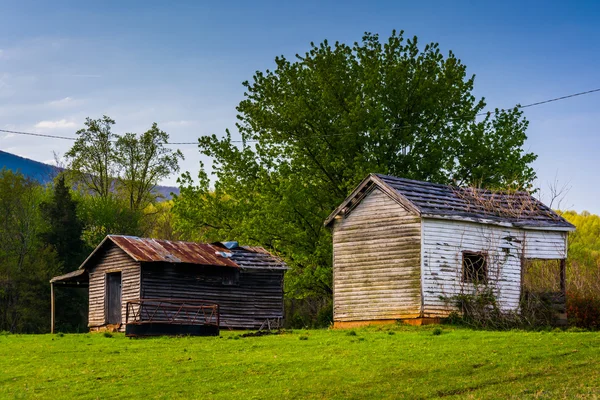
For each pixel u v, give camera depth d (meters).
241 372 25.81
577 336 30.95
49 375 26.36
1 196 75.62
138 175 82.31
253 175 58.38
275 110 58.19
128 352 30.94
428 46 59.88
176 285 41.97
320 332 37.62
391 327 37.12
